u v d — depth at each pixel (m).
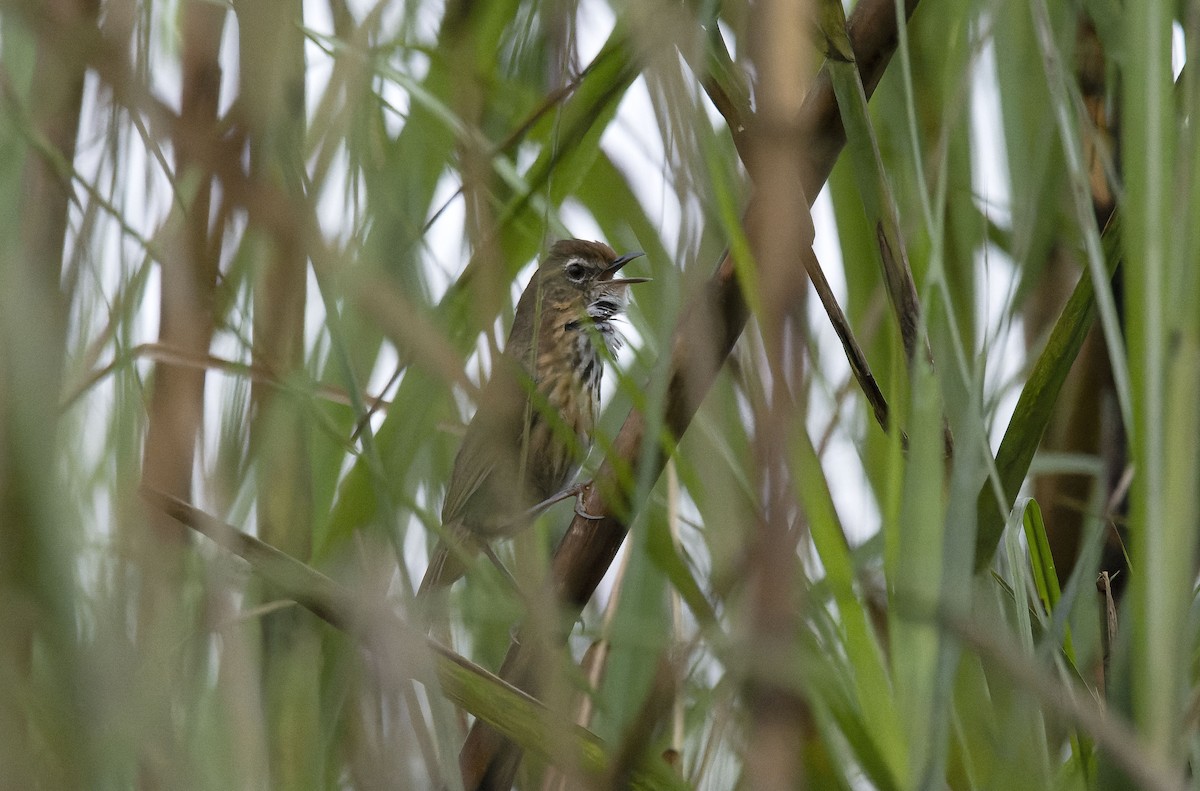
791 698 2.39
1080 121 4.65
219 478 3.35
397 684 3.15
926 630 3.49
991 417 4.49
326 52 3.73
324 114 3.64
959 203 5.40
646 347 5.26
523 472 3.16
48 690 2.39
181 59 3.69
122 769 2.48
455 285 3.60
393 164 3.97
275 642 3.73
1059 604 4.38
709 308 3.47
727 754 3.59
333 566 4.11
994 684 4.09
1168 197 3.29
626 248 5.60
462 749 4.84
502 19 4.48
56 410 2.56
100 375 3.04
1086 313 4.16
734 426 3.28
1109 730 3.16
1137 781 3.38
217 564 3.13
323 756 3.57
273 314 3.68
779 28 2.29
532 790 4.84
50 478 2.47
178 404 3.30
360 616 3.25
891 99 5.24
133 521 2.83
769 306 2.31
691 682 4.05
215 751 2.85
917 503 3.45
